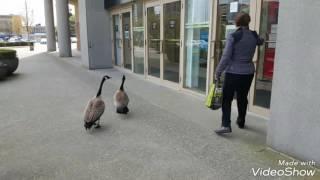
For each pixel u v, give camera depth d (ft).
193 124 16.19
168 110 19.02
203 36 21.88
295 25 11.09
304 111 11.18
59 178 10.75
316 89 10.69
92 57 39.83
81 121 17.17
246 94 14.60
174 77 26.05
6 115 18.57
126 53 37.63
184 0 23.31
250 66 13.82
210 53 20.84
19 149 13.29
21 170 11.35
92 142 13.97
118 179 10.63
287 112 11.80
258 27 16.72
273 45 16.12
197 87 23.39
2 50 34.45
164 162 11.84
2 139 14.51
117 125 16.30
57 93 24.89
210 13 20.52
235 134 14.52
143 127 15.90
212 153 12.53
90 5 38.52
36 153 12.85
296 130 11.55
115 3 36.29
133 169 11.32
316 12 10.39
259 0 16.49
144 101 21.47
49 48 81.76
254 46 13.70
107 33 40.14
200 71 22.77
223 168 11.27
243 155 12.27
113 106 20.25
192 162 11.80
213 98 14.43
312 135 11.02
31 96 23.90
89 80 31.04
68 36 62.49
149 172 11.09
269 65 16.48
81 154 12.67
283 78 11.79
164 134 14.82
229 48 13.29
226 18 19.34
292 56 11.34
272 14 16.06
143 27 30.99
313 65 10.69
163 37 26.99
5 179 10.70
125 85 27.86
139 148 13.20
